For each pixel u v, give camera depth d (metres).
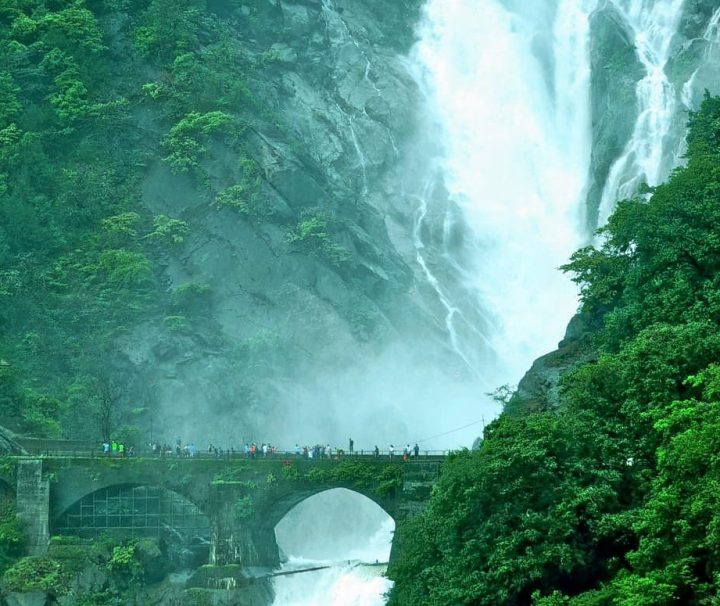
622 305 132.12
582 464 105.88
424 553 118.38
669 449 95.75
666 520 93.25
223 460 153.50
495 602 104.19
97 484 155.38
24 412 181.25
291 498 154.12
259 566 154.50
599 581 102.25
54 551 152.62
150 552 153.62
